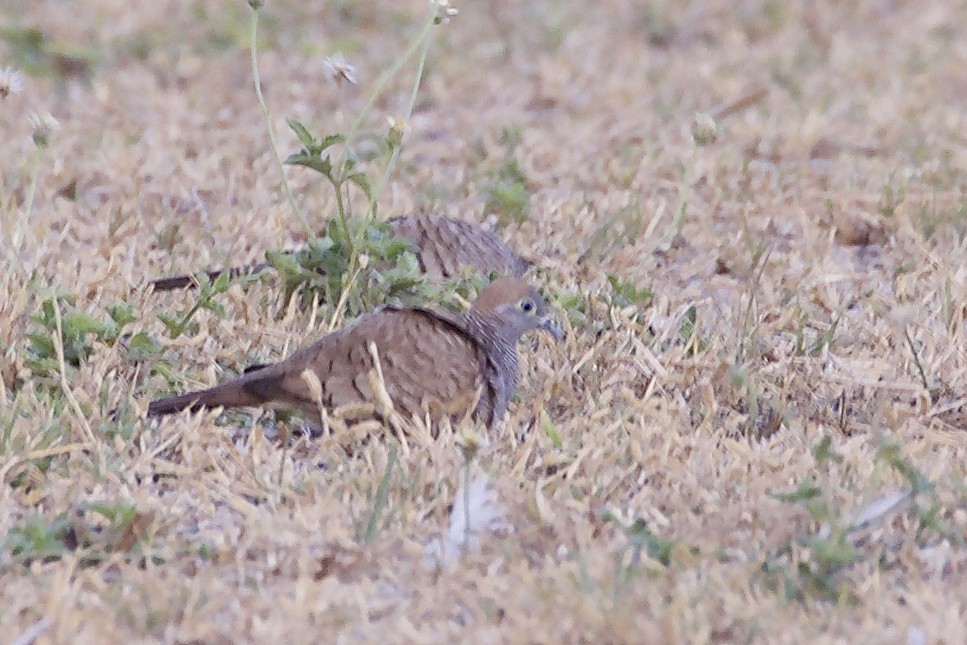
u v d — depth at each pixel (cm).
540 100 2091
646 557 840
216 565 865
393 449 938
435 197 1575
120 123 1897
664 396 1093
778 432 1050
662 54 2411
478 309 1052
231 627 795
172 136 1788
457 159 1805
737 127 1884
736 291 1359
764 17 2580
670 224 1511
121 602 805
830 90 2148
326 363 995
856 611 799
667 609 786
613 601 796
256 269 1270
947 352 1163
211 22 2414
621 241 1438
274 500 930
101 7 2450
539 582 819
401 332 1002
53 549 860
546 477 972
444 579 834
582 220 1502
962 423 1084
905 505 883
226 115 1944
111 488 947
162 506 916
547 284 1290
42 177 1634
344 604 812
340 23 2505
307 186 1620
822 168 1744
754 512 906
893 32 2512
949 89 2164
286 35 2402
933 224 1510
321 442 984
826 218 1555
